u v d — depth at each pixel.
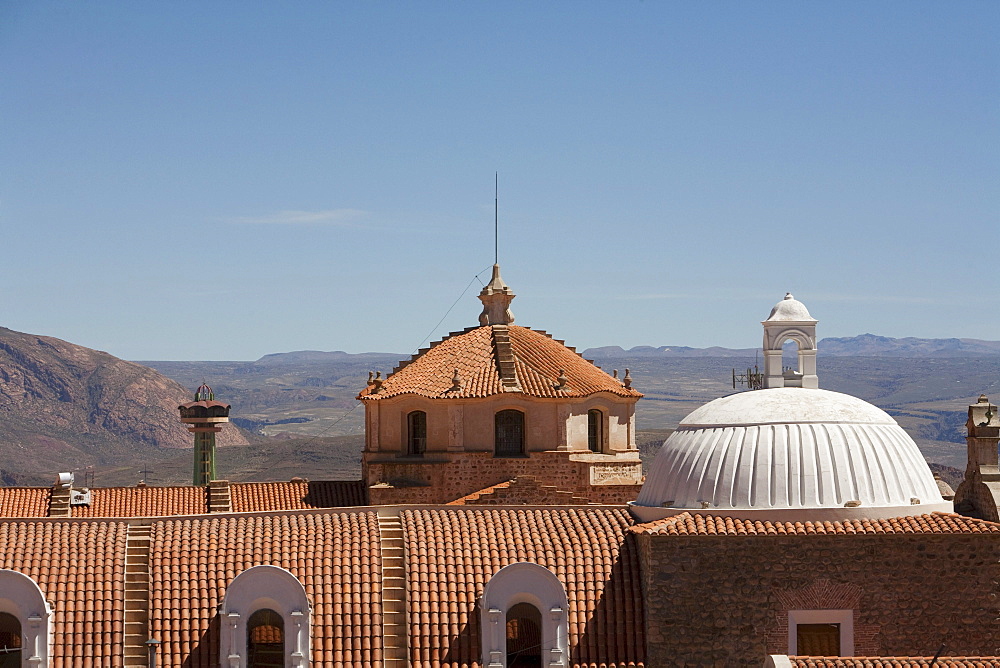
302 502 71.12
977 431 49.72
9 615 44.19
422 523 48.44
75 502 69.62
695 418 50.28
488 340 71.50
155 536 47.12
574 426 68.12
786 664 39.66
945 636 44.97
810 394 49.56
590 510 49.88
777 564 45.22
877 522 45.72
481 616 45.16
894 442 48.38
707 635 44.94
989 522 45.62
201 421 96.56
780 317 55.94
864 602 45.00
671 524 45.69
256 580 44.62
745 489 46.88
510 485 63.22
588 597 46.16
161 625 44.62
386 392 69.06
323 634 44.69
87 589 45.16
